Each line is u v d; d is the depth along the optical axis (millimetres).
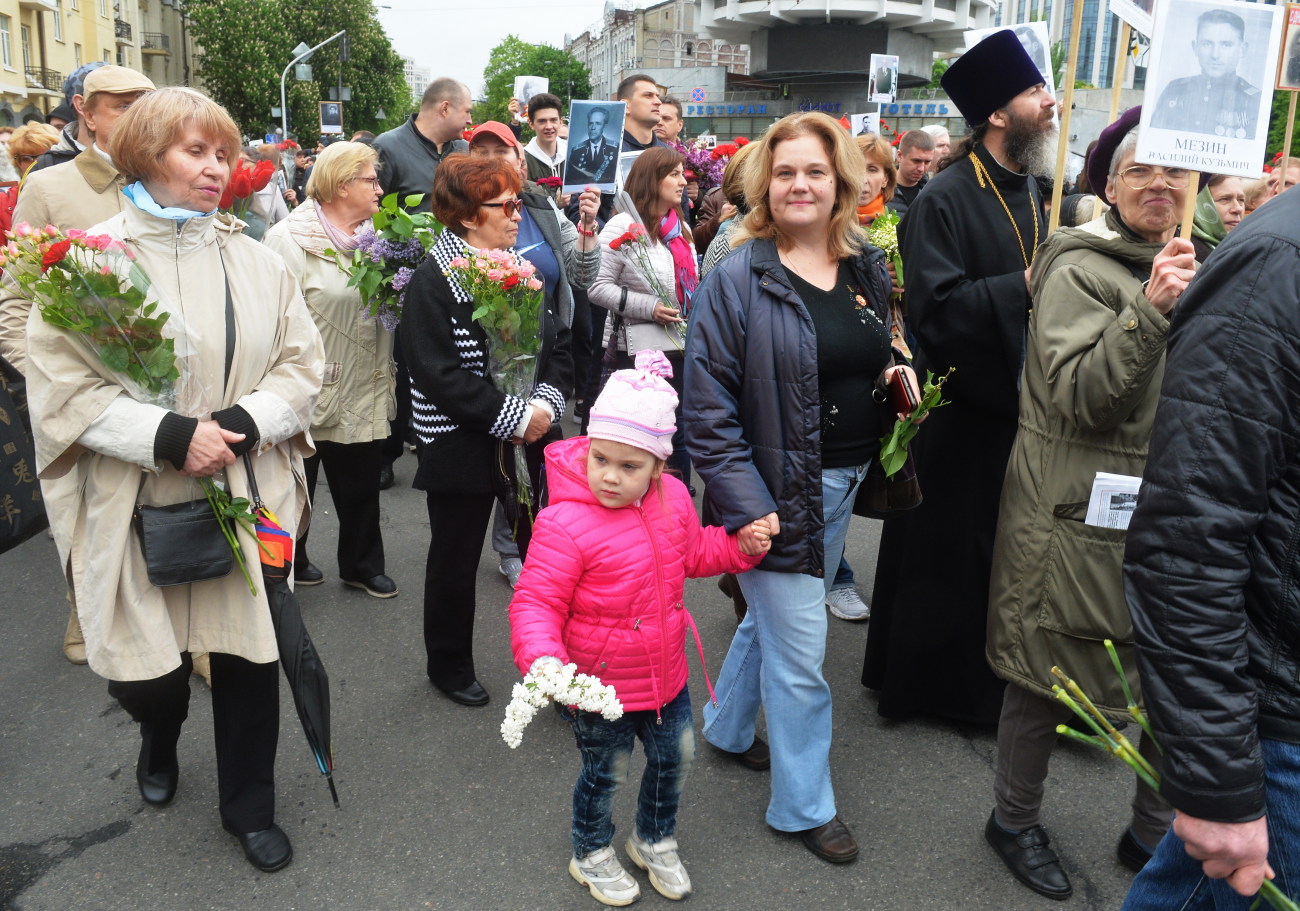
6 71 36312
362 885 2732
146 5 56594
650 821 2703
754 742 3340
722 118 53844
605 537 2416
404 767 3293
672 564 2518
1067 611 2609
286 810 3053
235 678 2775
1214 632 1499
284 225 4434
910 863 2854
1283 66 3445
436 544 3562
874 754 3418
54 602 4582
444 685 3693
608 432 2330
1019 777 2773
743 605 4129
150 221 2514
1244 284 1492
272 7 53906
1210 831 1520
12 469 3221
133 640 2609
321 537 5430
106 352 2428
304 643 2633
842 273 2809
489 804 3100
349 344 4375
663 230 5129
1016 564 2703
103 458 2545
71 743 3418
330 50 56000
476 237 3396
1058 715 2715
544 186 6898
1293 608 1527
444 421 3426
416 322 3348
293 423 2705
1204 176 3633
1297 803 1565
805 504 2643
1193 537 1500
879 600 3688
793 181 2619
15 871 2768
